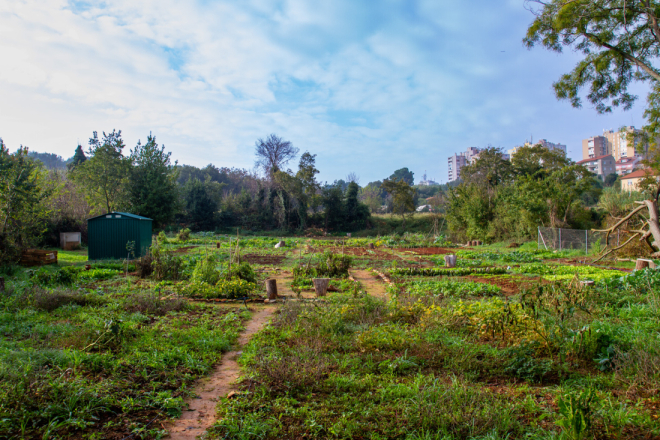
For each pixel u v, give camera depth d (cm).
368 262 2108
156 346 632
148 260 1505
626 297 933
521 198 2955
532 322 648
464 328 730
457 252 2700
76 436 369
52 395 418
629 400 439
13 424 368
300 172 5247
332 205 5512
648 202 1447
